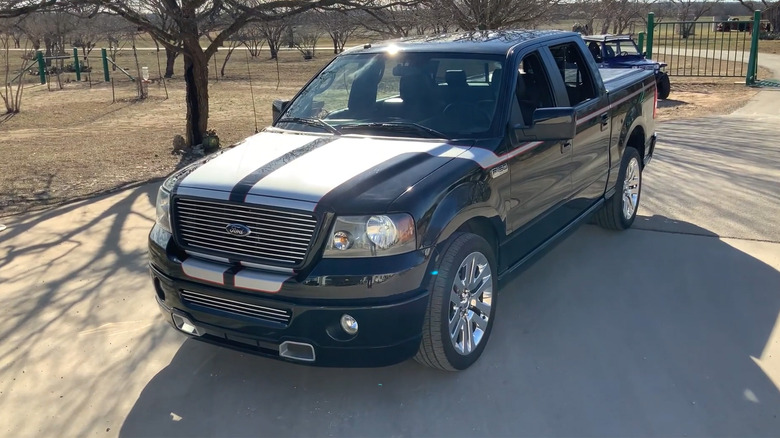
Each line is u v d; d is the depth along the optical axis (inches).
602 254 225.6
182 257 144.6
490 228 160.6
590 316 180.1
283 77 1151.6
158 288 153.4
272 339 135.0
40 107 783.7
